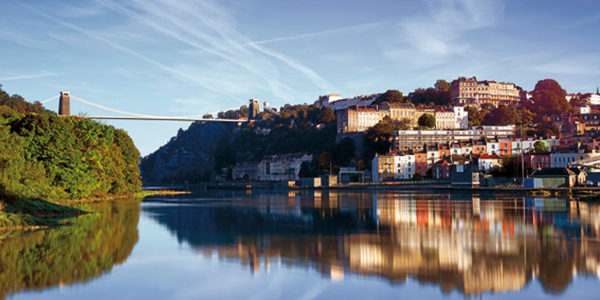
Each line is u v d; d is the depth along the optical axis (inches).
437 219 2812.5
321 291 1278.3
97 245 1968.5
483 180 7037.4
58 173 4237.2
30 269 1528.1
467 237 2085.4
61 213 3186.5
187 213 3489.2
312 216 3157.0
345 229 2425.0
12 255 1736.0
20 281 1382.9
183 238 2170.3
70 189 4384.8
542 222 2583.7
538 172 6171.3
